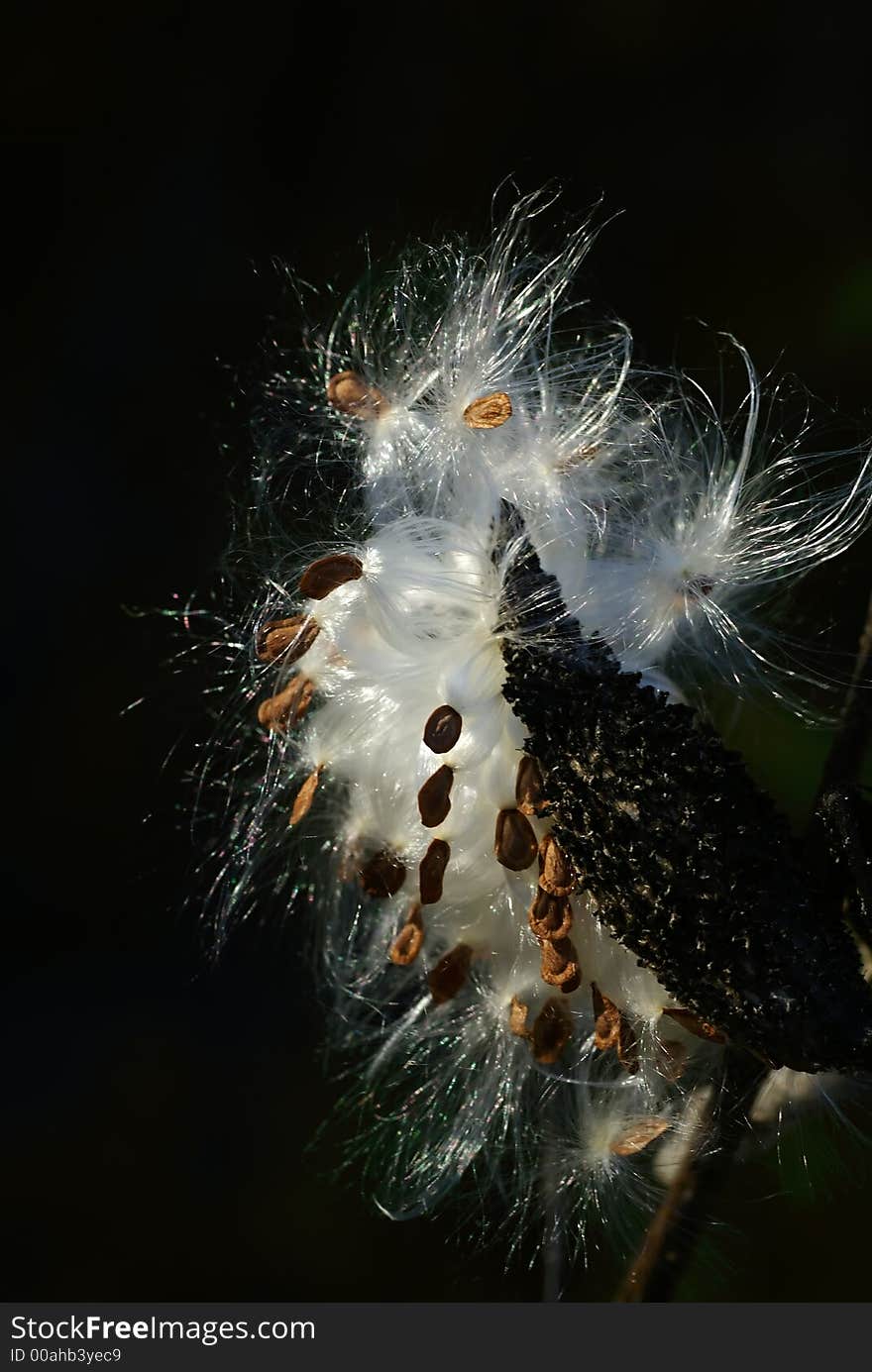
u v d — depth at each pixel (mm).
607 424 621
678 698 588
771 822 555
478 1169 667
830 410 668
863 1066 546
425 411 625
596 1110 624
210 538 1400
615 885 554
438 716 581
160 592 1401
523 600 583
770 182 1491
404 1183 665
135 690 1363
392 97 1615
